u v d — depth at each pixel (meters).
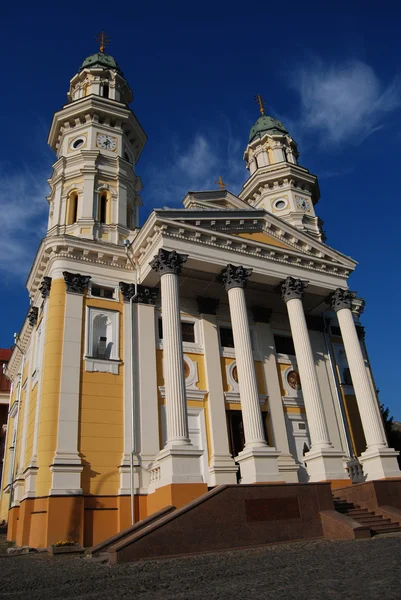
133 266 22.61
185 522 12.48
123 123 29.03
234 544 12.93
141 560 11.40
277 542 13.56
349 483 18.77
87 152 26.58
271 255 22.73
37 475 17.22
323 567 8.90
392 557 9.43
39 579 9.38
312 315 27.09
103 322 21.31
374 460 19.77
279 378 24.25
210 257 20.92
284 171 34.16
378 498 16.66
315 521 14.54
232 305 20.62
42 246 21.84
